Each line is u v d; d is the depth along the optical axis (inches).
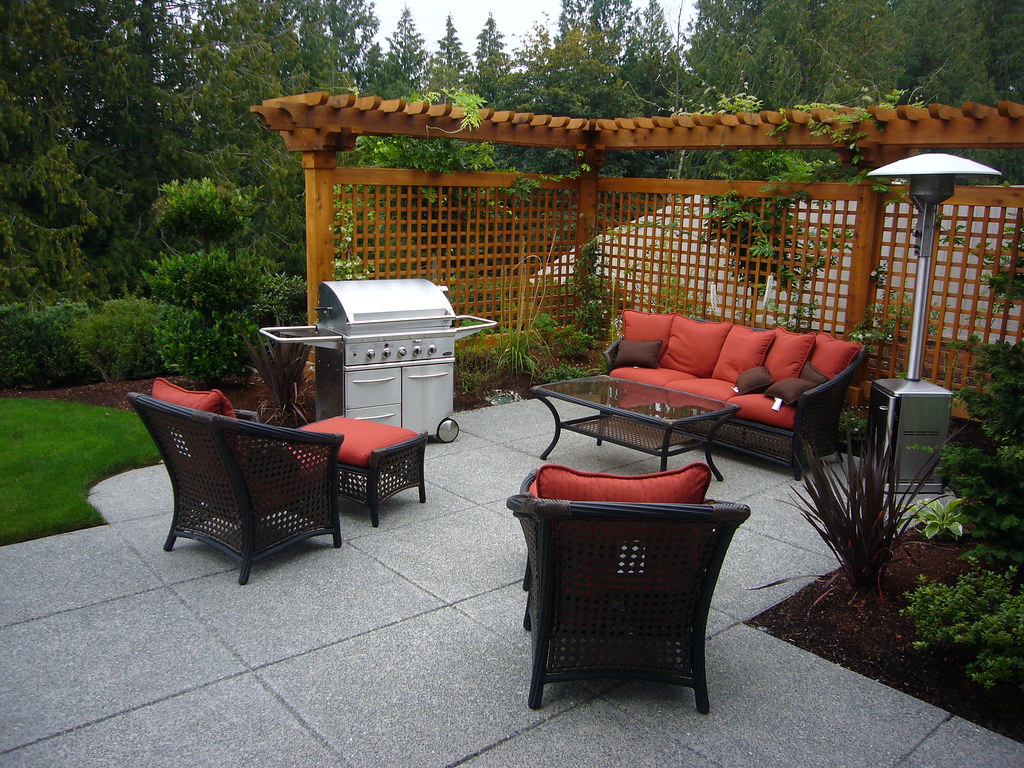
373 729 106.5
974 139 219.1
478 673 120.2
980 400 161.2
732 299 319.6
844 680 120.5
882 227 258.2
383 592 144.9
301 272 886.4
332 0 1413.6
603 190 346.3
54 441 220.1
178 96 796.0
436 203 308.5
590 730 107.7
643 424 213.6
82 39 751.7
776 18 858.1
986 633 113.3
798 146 267.1
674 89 907.4
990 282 193.5
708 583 108.1
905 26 935.0
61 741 102.4
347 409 221.3
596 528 103.2
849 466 144.4
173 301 266.5
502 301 331.0
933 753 104.4
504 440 243.1
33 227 712.4
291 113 244.8
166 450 153.2
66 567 151.5
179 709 109.5
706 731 108.0
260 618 134.6
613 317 343.3
